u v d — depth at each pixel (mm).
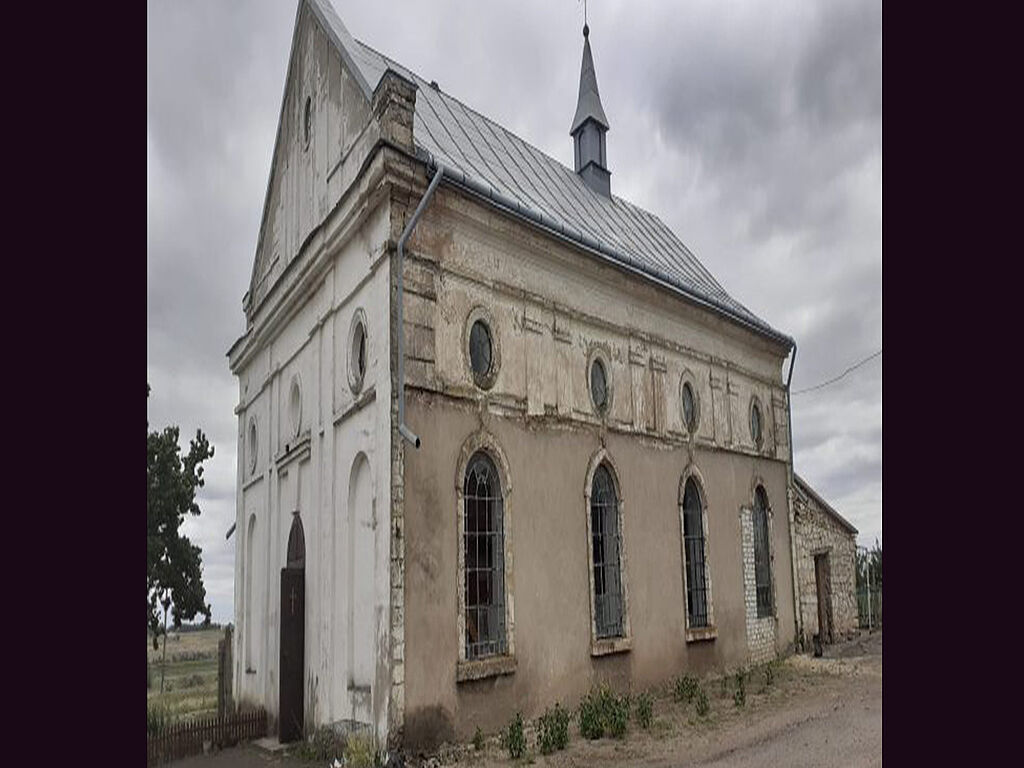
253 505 17406
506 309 12703
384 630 10148
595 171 21734
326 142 13875
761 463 19391
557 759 10055
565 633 12703
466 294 11977
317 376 13438
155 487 31969
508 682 11531
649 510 15203
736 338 19078
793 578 19766
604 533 14227
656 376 16062
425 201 11055
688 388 17234
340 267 12766
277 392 15906
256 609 16609
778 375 20844
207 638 43219
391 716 9844
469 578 11438
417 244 11297
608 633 13820
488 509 11961
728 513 17719
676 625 15281
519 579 12047
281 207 16672
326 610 12250
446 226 11805
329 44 13961
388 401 10625
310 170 14727
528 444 12680
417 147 11602
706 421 17469
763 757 9594
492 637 11633
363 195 11492
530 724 11609
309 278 13844
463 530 11273
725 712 12750
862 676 15773
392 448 10500
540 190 17172
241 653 17328
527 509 12438
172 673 29484
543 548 12602
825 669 16844
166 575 31719
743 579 17781
